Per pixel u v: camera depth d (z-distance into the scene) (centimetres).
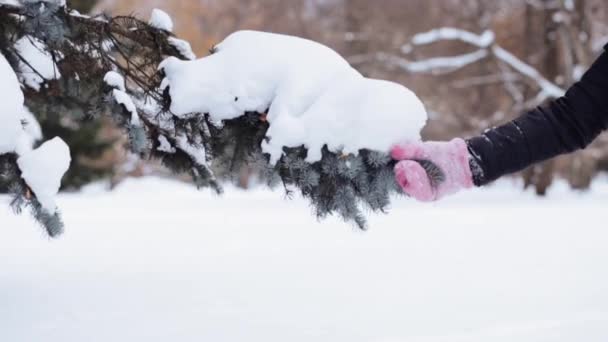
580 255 570
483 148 207
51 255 553
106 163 2673
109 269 476
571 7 2081
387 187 240
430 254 572
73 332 299
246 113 280
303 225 857
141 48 331
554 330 298
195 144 311
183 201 1495
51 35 302
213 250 595
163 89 296
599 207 1303
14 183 268
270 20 3039
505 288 410
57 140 271
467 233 760
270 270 477
